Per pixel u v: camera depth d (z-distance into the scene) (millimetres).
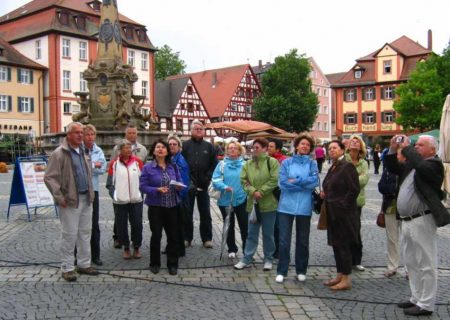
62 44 58062
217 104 71750
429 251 5895
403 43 73000
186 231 9719
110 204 15188
